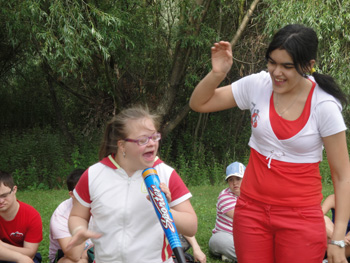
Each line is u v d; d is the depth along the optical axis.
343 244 2.61
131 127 2.29
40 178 11.55
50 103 15.31
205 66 11.65
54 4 8.34
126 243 2.33
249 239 2.66
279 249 2.62
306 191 2.56
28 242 3.82
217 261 5.04
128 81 12.52
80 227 2.36
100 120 13.49
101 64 11.33
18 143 12.43
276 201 2.58
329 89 2.52
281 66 2.42
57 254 4.09
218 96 2.83
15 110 15.26
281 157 2.56
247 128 13.71
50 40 8.44
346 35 9.59
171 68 11.79
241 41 12.14
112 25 9.25
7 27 9.11
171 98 11.92
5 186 3.68
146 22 10.70
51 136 13.10
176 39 10.95
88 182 2.39
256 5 11.30
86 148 12.29
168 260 2.42
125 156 2.35
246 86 2.74
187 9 10.80
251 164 2.71
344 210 2.61
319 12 9.21
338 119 2.49
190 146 13.12
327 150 2.57
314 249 2.56
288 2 9.29
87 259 3.95
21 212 3.82
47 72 12.31
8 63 13.03
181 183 2.40
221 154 13.67
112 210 2.34
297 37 2.37
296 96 2.55
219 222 5.14
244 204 2.69
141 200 2.34
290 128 2.52
